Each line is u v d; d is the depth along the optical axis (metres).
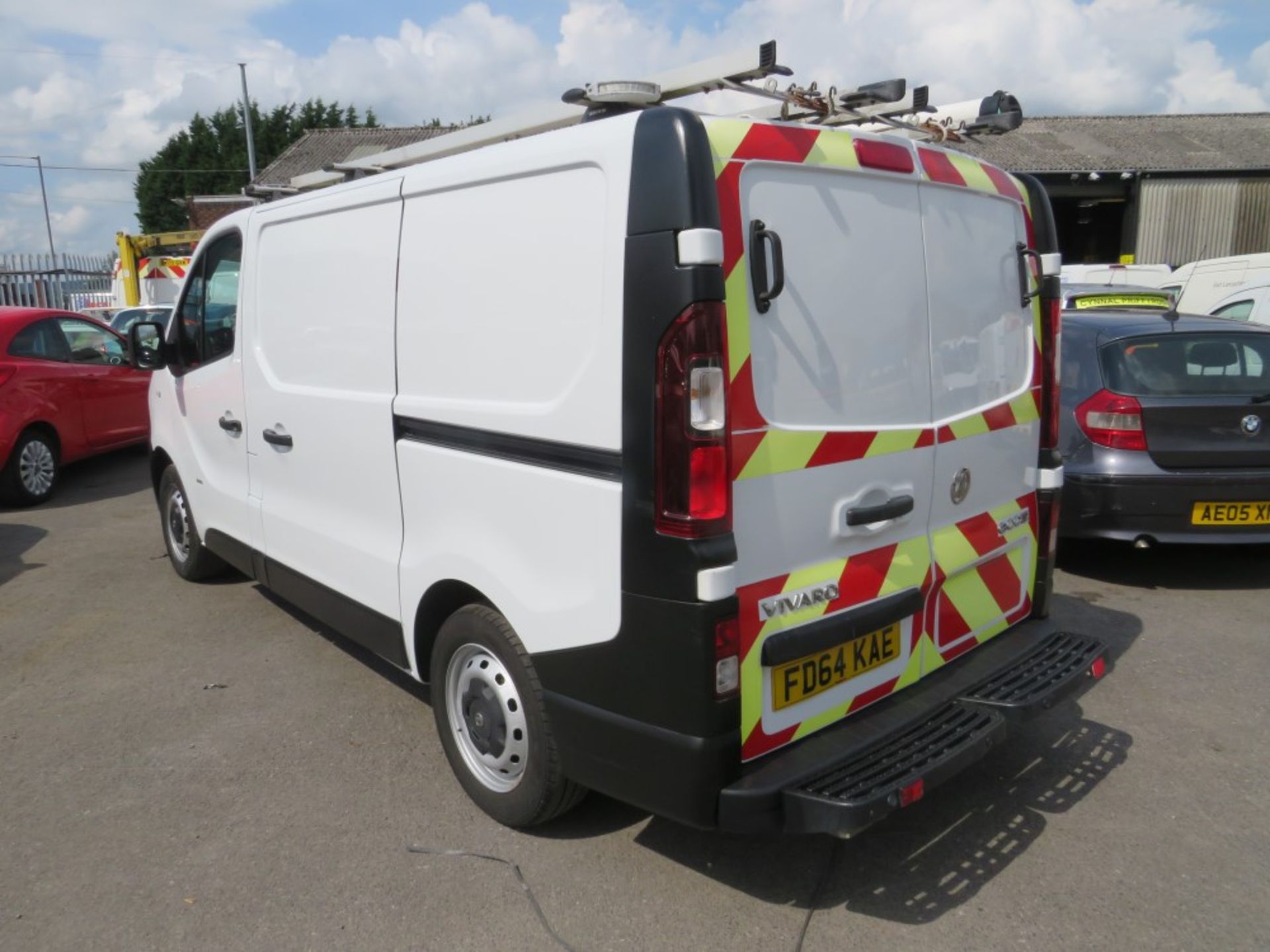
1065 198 26.05
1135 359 5.55
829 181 2.78
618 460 2.62
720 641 2.52
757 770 2.65
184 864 3.17
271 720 4.21
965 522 3.34
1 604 5.84
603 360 2.62
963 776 3.65
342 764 3.81
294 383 4.18
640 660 2.63
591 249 2.64
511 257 2.91
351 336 3.73
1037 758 3.78
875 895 2.96
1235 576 5.95
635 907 2.92
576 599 2.80
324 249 3.86
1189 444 5.38
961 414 3.27
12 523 7.92
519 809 3.21
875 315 2.92
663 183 2.44
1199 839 3.23
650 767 2.66
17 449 8.27
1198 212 24.77
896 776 2.66
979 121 3.84
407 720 4.19
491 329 3.01
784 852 3.19
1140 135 26.97
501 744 3.28
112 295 23.89
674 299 2.43
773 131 2.62
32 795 3.62
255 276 4.41
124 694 4.51
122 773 3.78
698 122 2.45
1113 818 3.36
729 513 2.51
